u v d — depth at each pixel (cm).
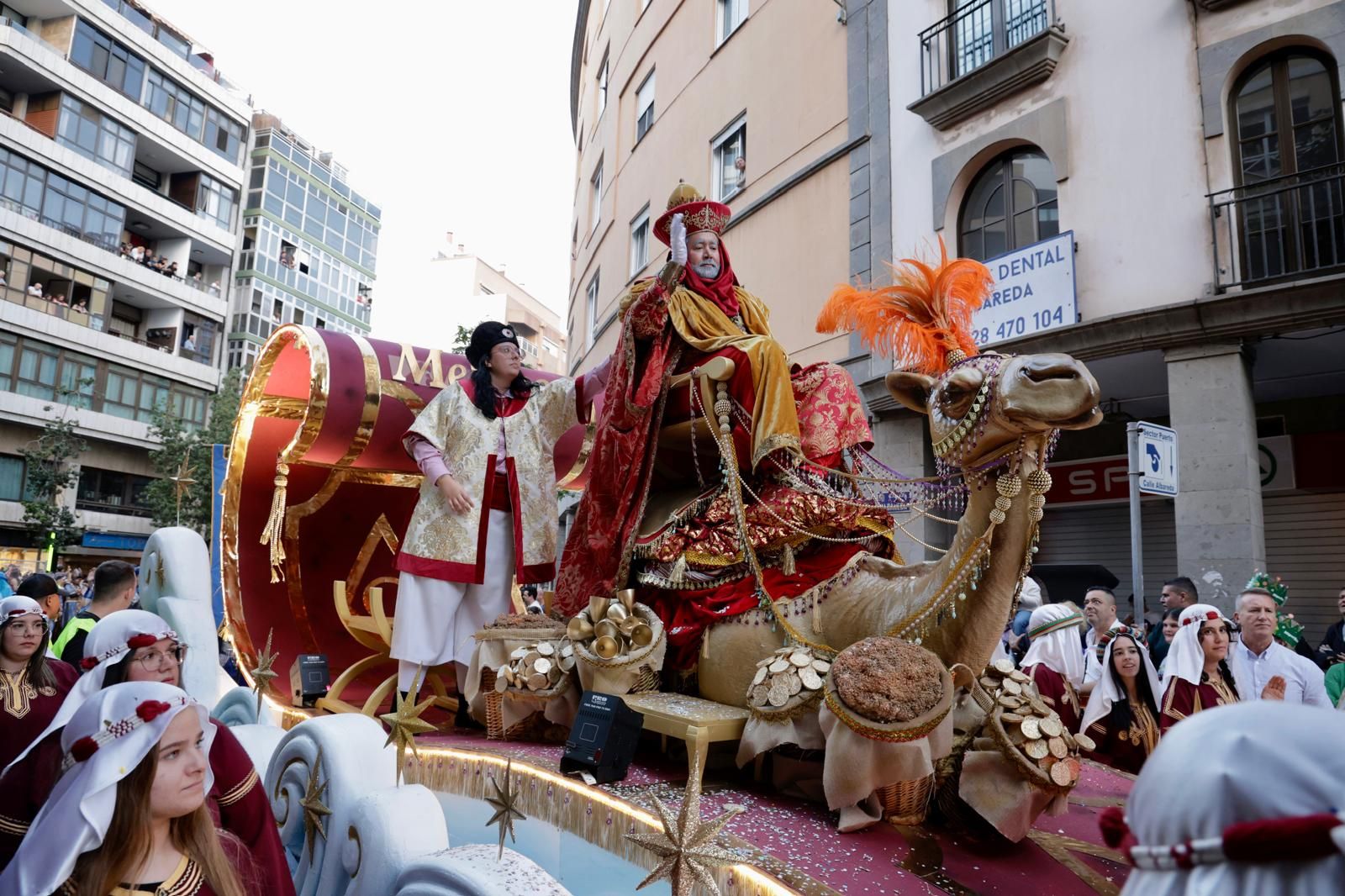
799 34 1418
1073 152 1040
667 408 337
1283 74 927
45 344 3111
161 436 3192
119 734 192
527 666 329
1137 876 79
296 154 4441
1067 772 217
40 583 673
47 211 3106
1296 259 906
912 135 1212
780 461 304
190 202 3794
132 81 3425
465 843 296
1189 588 667
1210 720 77
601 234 2217
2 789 231
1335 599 1070
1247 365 926
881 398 1158
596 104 2469
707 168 1625
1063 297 1012
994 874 203
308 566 566
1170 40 977
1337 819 64
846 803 222
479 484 422
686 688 309
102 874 187
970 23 1173
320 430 476
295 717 426
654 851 201
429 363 525
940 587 244
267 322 4209
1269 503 1131
